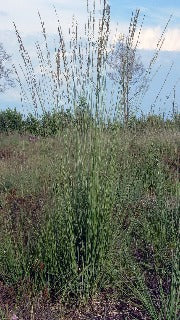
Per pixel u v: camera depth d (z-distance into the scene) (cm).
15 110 1652
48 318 376
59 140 440
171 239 486
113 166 427
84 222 413
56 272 412
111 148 430
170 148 781
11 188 695
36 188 639
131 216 510
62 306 397
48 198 486
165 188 567
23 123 1599
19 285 417
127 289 415
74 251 409
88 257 403
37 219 499
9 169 858
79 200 417
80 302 399
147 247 486
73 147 429
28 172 760
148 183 651
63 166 423
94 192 402
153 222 527
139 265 453
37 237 452
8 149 1173
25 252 452
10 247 439
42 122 501
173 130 845
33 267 429
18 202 607
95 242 404
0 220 513
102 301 405
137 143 682
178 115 784
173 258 412
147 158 684
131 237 507
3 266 438
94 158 409
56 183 439
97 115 423
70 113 439
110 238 421
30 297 407
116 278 418
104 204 407
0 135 1471
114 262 435
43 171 675
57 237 422
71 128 432
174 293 348
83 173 418
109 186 414
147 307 370
